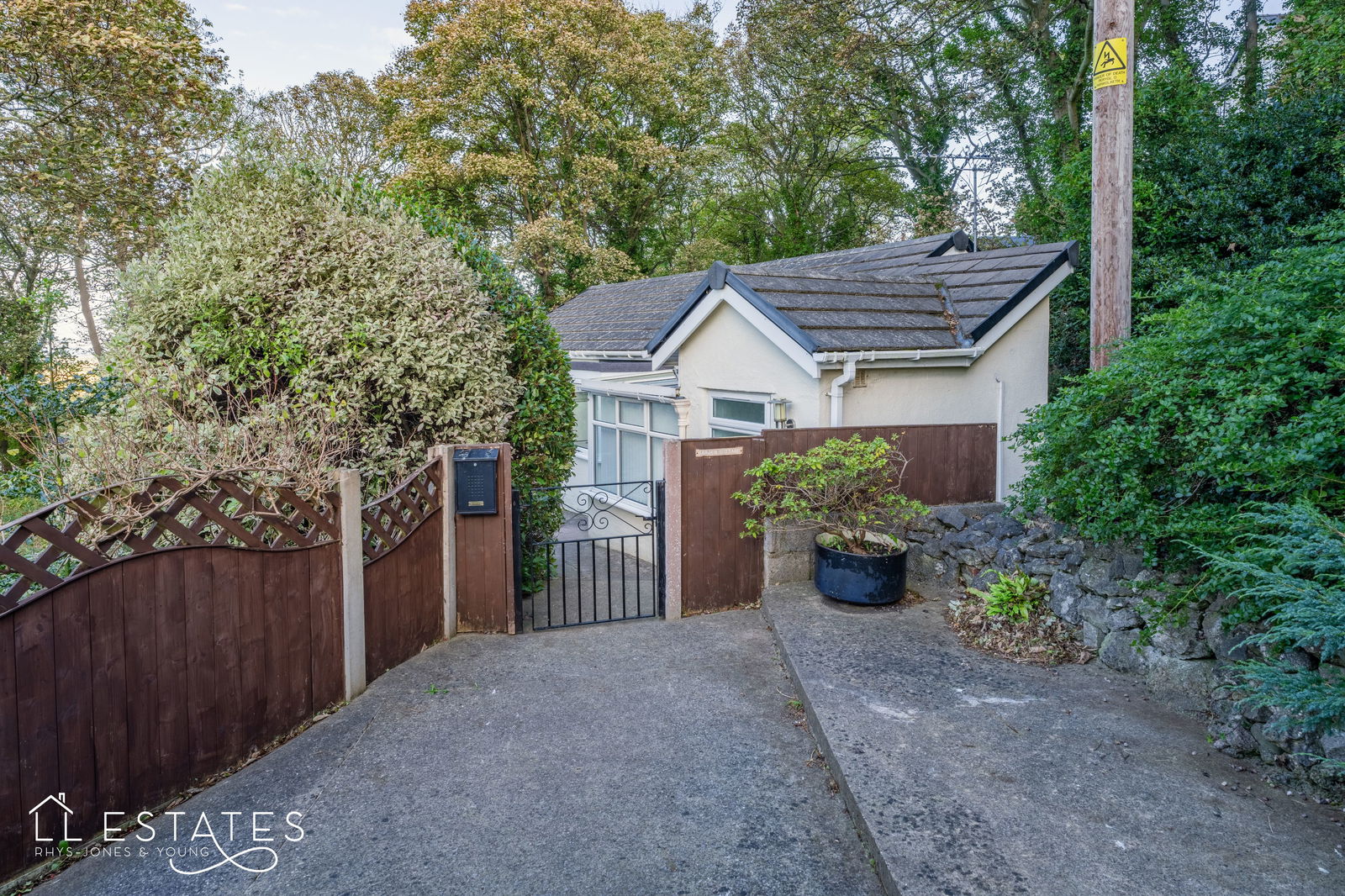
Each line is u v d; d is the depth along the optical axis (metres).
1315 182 9.99
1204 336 4.30
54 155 11.90
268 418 5.50
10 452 7.35
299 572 4.49
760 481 6.47
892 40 17.33
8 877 3.03
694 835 3.40
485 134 24.95
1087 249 12.20
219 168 6.68
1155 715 4.14
